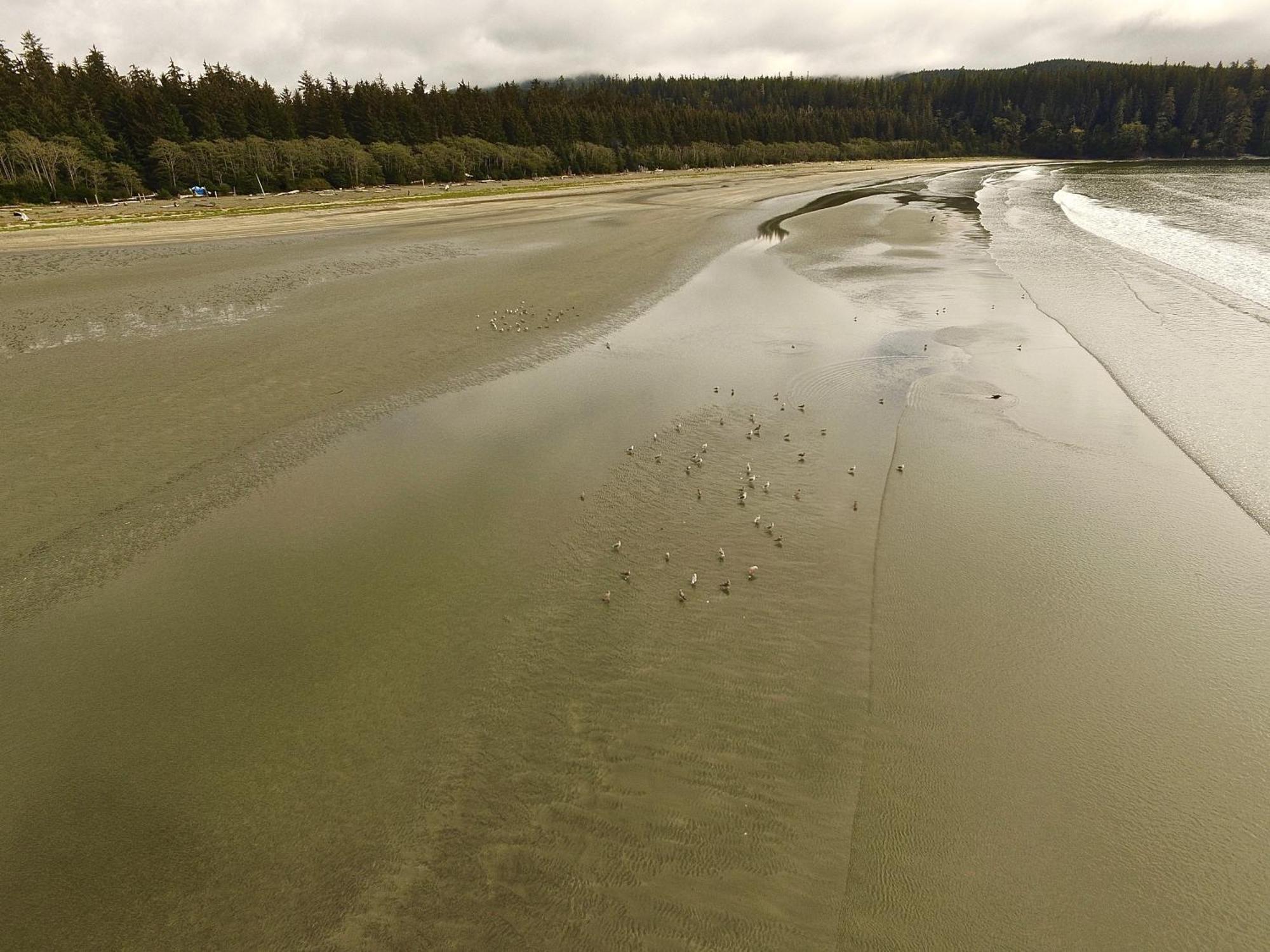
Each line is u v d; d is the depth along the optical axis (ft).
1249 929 23.98
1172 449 57.00
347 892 25.35
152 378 71.97
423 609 39.60
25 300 104.27
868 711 32.71
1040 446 58.03
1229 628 37.86
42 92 288.10
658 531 46.91
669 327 91.56
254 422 62.59
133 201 255.50
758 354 81.51
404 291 107.76
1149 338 82.58
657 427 62.69
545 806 28.45
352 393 69.31
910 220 183.21
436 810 28.27
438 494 51.47
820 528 47.03
